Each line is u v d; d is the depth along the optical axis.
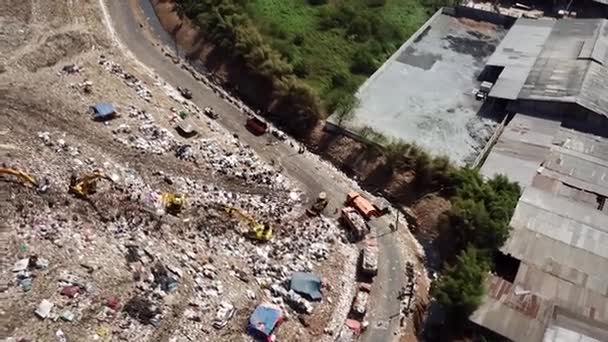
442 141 66.12
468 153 64.94
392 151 62.41
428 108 70.19
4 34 69.75
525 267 52.09
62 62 69.19
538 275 51.53
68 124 60.06
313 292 50.22
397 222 59.19
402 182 62.22
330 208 59.47
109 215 50.91
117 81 68.69
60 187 52.06
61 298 42.88
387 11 84.94
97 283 44.59
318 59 75.31
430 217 58.84
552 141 64.69
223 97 71.31
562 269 51.97
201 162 60.59
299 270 52.12
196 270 48.72
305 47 76.69
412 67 76.00
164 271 47.12
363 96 71.12
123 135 60.72
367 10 84.25
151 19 81.38
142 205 53.16
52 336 40.69
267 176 61.28
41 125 59.00
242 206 57.25
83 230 48.50
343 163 64.88
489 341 47.56
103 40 75.12
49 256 45.16
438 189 60.81
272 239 54.62
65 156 56.06
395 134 66.44
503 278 52.44
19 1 74.69
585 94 67.19
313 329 48.31
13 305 41.50
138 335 42.69
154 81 71.25
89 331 41.78
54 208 49.81
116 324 42.78
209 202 56.38
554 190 59.16
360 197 59.62
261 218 56.56
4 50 67.56
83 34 73.62
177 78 72.94
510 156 62.81
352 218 57.06
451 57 78.06
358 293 51.50
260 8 82.12
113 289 44.69
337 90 72.06
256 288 49.62
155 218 52.25
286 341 46.47
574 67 71.50
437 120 68.69
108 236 48.78
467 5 87.94
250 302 48.06
